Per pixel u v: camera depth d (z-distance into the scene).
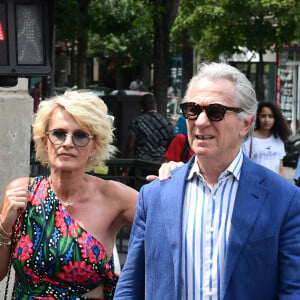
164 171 3.88
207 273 3.62
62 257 4.22
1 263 4.41
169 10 21.27
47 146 4.43
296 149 23.12
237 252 3.56
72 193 4.38
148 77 57.34
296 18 24.52
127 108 17.56
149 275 3.76
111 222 4.45
